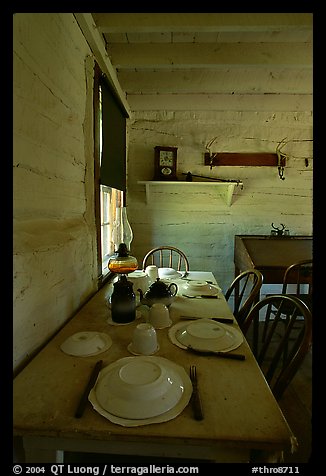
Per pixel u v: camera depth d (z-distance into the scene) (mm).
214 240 3295
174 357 1016
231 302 3301
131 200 3264
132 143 3219
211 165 3188
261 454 745
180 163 3221
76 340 1075
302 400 1893
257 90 2689
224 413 739
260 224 3271
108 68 2076
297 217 3268
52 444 725
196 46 2236
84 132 1636
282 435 674
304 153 3223
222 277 3318
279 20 1736
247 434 675
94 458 910
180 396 790
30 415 731
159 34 2115
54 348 1072
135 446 713
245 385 860
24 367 968
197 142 3211
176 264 3328
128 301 1319
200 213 3277
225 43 2227
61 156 1307
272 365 1183
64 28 1323
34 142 1041
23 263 965
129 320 1321
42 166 1114
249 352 1052
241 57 2238
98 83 1878
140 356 1000
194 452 706
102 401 761
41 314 1099
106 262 2426
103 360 991
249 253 2730
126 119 3076
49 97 1170
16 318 926
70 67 1410
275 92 2811
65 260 1346
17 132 920
